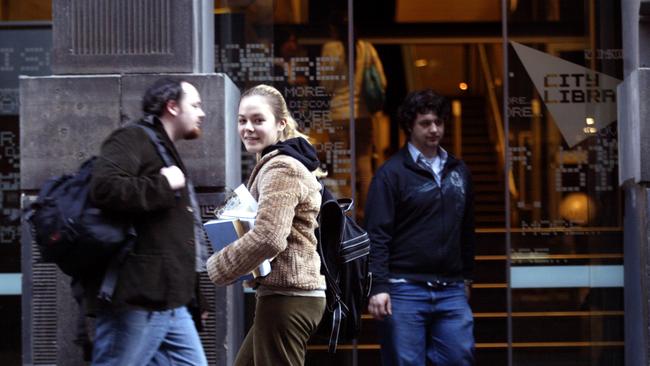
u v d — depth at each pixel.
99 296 7.49
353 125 11.73
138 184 7.50
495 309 14.91
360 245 9.04
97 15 10.30
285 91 11.77
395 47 18.64
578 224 11.82
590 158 11.80
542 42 11.89
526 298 11.85
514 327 11.85
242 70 11.73
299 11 11.78
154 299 7.59
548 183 11.84
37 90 10.14
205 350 10.16
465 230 11.12
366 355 13.63
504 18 11.95
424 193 10.77
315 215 8.45
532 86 11.89
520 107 11.88
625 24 11.48
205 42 10.78
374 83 13.51
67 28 10.30
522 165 11.88
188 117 8.17
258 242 7.89
